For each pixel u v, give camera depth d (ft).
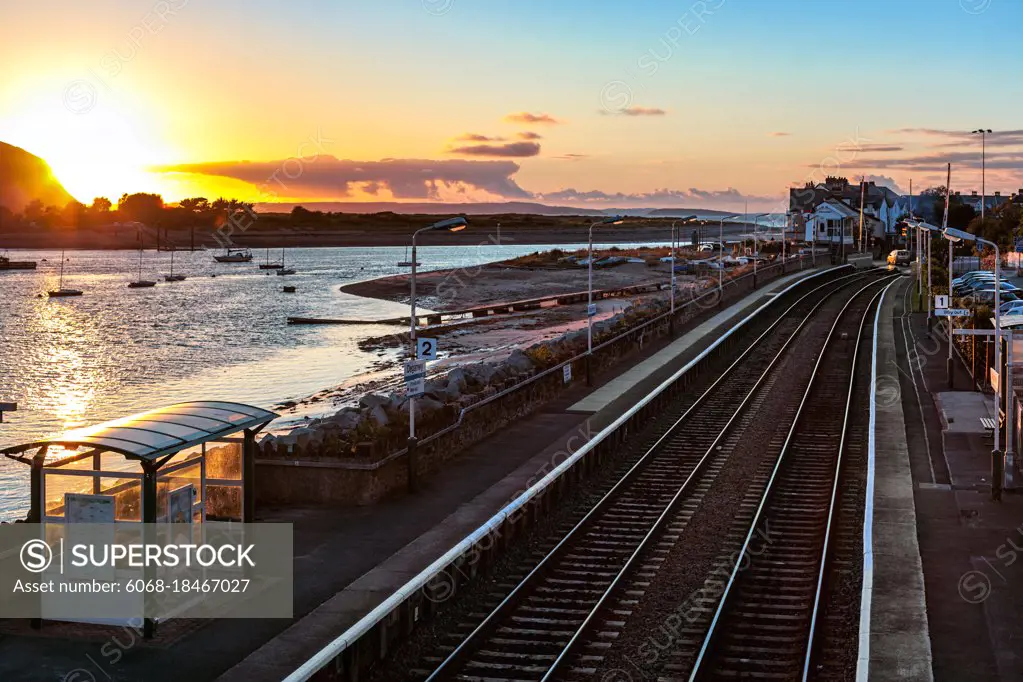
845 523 72.84
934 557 63.57
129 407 170.50
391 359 218.38
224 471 75.20
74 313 349.00
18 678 45.85
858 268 424.87
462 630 53.83
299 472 74.28
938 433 102.01
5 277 590.96
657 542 68.90
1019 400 87.66
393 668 49.85
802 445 100.68
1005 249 306.76
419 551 62.13
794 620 54.75
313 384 188.14
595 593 58.90
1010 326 127.13
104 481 111.96
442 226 84.17
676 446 99.71
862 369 149.79
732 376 145.48
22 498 108.78
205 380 196.65
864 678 45.65
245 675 45.80
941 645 49.88
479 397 97.55
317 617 51.88
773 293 273.13
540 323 273.13
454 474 82.48
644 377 134.31
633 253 618.03
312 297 406.82
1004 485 79.20
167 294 440.04
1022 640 50.29
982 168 349.82
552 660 49.52
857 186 547.49
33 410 168.55
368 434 75.97
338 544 64.13
